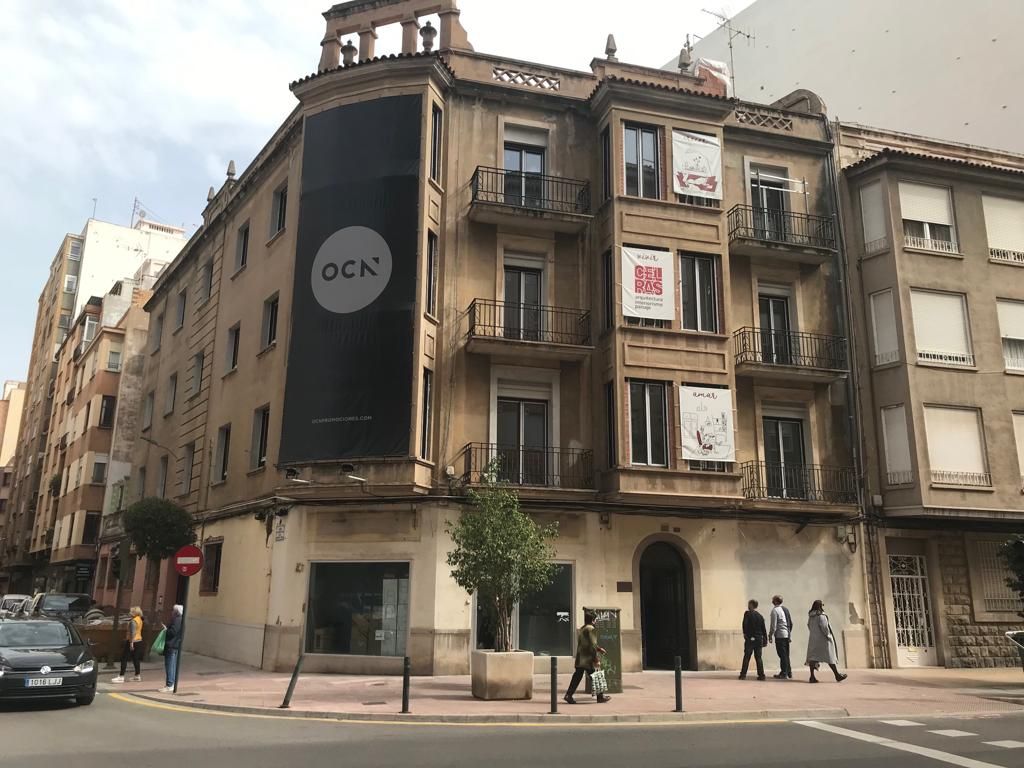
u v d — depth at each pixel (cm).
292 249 1973
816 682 1566
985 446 1966
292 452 1742
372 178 1812
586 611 1290
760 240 1972
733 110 2059
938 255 2055
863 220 2109
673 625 1817
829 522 1912
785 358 2009
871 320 2047
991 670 1853
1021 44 2600
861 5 3086
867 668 1855
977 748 930
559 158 1962
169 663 1407
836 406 2002
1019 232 2172
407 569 1677
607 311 1858
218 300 2539
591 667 1245
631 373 1778
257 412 2075
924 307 2014
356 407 1700
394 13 2058
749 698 1310
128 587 2986
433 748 886
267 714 1148
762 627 1622
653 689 1430
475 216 1853
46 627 1343
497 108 1956
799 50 3284
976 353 2022
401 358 1697
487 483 1441
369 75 1870
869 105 3002
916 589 1962
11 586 6194
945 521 1992
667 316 1831
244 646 1858
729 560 1831
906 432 1928
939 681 1617
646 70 2084
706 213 1922
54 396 5550
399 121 1831
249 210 2388
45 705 1244
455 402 1767
